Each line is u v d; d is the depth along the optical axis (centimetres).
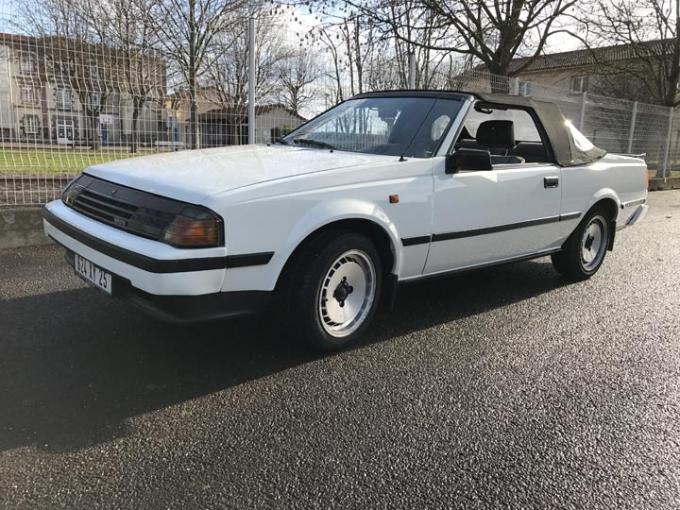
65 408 276
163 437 255
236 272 290
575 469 246
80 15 1509
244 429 265
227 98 710
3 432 252
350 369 336
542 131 481
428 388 316
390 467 241
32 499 211
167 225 279
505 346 383
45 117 614
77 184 356
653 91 2364
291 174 316
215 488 222
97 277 310
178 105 677
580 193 503
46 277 483
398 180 357
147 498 214
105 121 641
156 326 384
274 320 345
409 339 388
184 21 1925
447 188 383
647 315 461
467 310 456
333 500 219
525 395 313
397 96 455
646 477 242
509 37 1583
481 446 261
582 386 327
